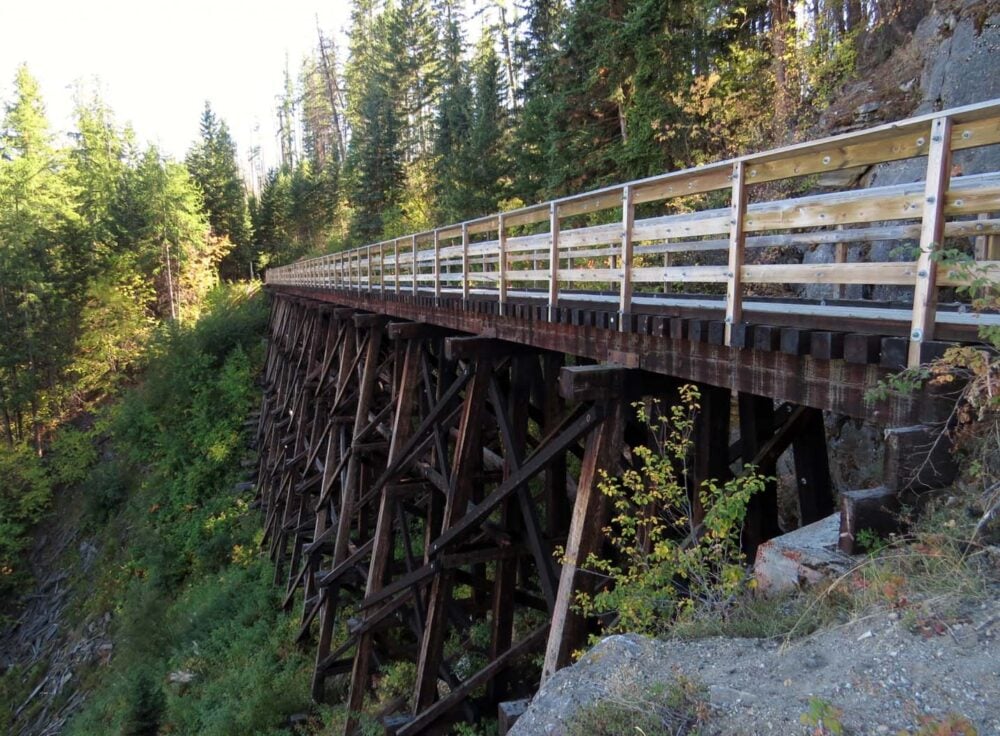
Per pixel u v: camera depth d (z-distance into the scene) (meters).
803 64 12.95
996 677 2.04
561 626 4.55
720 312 4.62
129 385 36.91
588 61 15.48
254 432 26.05
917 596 2.50
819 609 2.73
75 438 32.00
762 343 3.43
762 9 14.12
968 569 2.50
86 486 29.39
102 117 55.94
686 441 4.15
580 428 4.78
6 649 22.97
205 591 16.47
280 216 53.62
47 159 41.28
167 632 15.78
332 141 61.72
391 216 35.22
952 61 8.86
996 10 8.41
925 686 2.11
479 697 7.62
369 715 8.89
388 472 8.68
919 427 2.75
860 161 3.03
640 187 4.43
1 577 26.12
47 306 35.50
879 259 8.25
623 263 4.59
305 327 19.73
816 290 9.27
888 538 2.84
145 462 28.05
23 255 34.78
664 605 3.62
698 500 4.71
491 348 6.87
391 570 10.46
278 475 18.11
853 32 12.06
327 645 10.45
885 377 2.94
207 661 13.22
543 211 5.75
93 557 24.78
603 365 4.77
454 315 7.95
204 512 21.58
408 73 44.41
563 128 16.59
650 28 13.32
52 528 29.03
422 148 44.50
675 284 11.75
